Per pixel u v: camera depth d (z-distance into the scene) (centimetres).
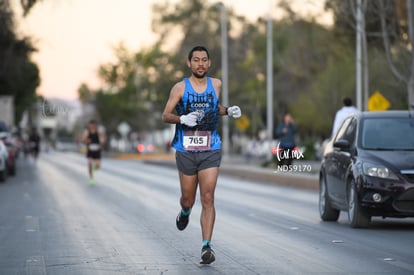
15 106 14350
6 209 3741
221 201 4291
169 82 16862
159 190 5166
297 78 14838
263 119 17775
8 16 8394
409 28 5547
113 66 16562
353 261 2155
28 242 2547
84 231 2850
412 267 2053
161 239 2616
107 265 2083
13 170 6962
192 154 2047
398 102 7825
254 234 2769
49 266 2070
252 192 5091
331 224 3131
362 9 6028
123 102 16550
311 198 4538
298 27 14138
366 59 6288
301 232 2839
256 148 13275
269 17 10675
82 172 7794
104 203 4100
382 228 2984
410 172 2861
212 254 2050
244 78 17375
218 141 2069
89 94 16738
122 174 7469
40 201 4216
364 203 2889
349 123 3250
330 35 10219
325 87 10731
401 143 3034
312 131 16238
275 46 15862
